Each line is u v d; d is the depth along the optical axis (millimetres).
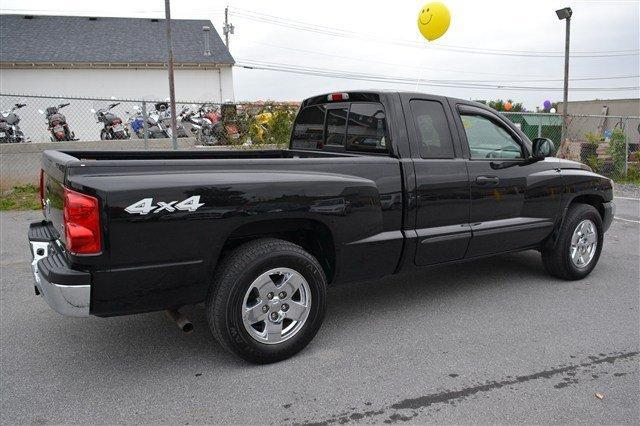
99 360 3488
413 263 4121
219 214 3096
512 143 4777
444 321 4172
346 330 3990
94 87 23766
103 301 2891
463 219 4328
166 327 4027
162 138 11562
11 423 2758
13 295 4723
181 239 3010
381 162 3820
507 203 4609
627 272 5598
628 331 3979
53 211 3236
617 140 14992
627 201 11203
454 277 5383
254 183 3209
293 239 3844
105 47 24906
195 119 12984
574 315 4305
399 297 4758
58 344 3730
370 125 4207
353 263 3744
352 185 3602
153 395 3043
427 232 4090
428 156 4121
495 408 2910
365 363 3438
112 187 2801
